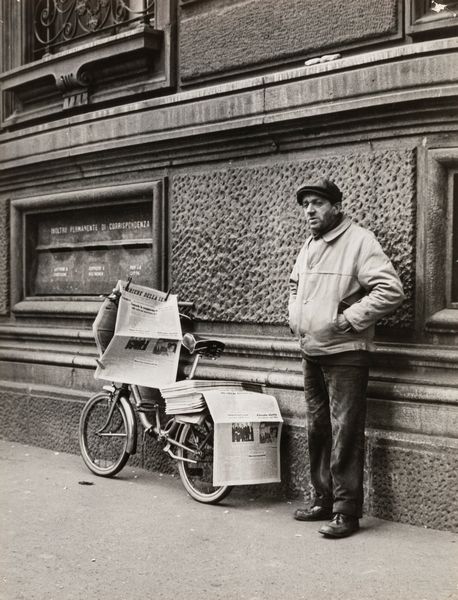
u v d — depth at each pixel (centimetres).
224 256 600
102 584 391
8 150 793
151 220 677
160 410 620
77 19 763
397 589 382
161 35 659
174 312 598
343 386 469
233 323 602
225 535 466
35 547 446
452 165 491
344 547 443
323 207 475
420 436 485
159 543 452
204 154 618
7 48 823
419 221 499
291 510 518
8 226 812
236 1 606
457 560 421
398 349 501
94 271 730
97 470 616
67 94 745
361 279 467
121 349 593
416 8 506
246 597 373
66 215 761
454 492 468
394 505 491
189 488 547
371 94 506
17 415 755
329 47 548
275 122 555
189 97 620
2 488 577
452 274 495
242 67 602
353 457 470
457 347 488
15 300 802
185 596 375
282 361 568
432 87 483
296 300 485
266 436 526
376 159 513
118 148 672
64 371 723
